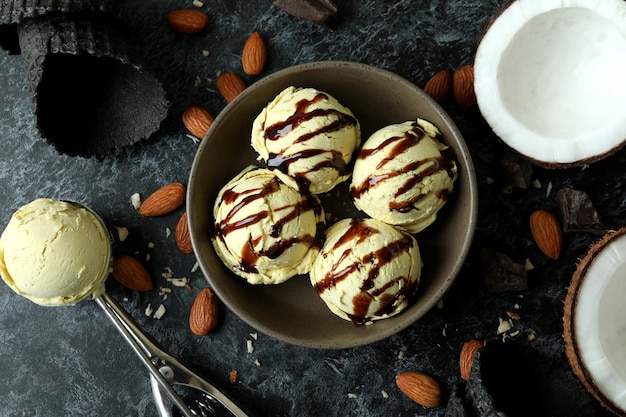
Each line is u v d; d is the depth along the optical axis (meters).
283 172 0.56
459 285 0.59
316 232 0.57
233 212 0.56
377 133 0.56
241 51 0.61
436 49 0.60
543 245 0.58
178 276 0.61
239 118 0.57
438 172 0.55
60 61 0.59
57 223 0.58
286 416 0.60
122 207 0.61
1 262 0.58
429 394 0.59
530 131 0.55
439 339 0.59
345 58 0.60
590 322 0.53
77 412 0.61
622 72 0.56
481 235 0.59
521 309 0.59
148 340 0.59
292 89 0.56
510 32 0.54
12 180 0.62
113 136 0.60
